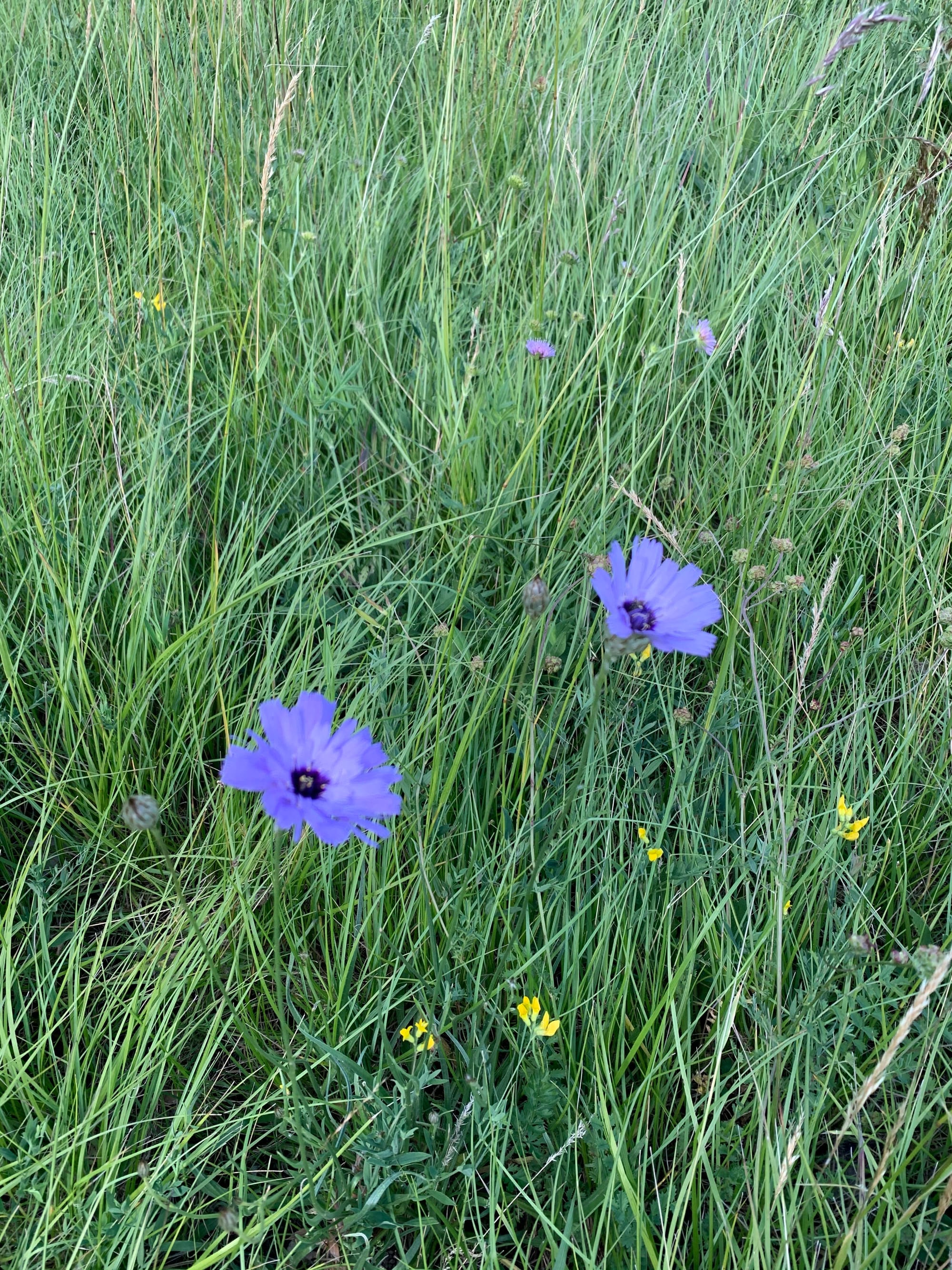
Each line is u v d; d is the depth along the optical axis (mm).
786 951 419
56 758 490
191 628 508
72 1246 338
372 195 724
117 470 540
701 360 663
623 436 619
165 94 811
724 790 475
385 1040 384
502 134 821
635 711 497
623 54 847
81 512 545
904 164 793
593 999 400
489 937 419
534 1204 334
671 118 827
